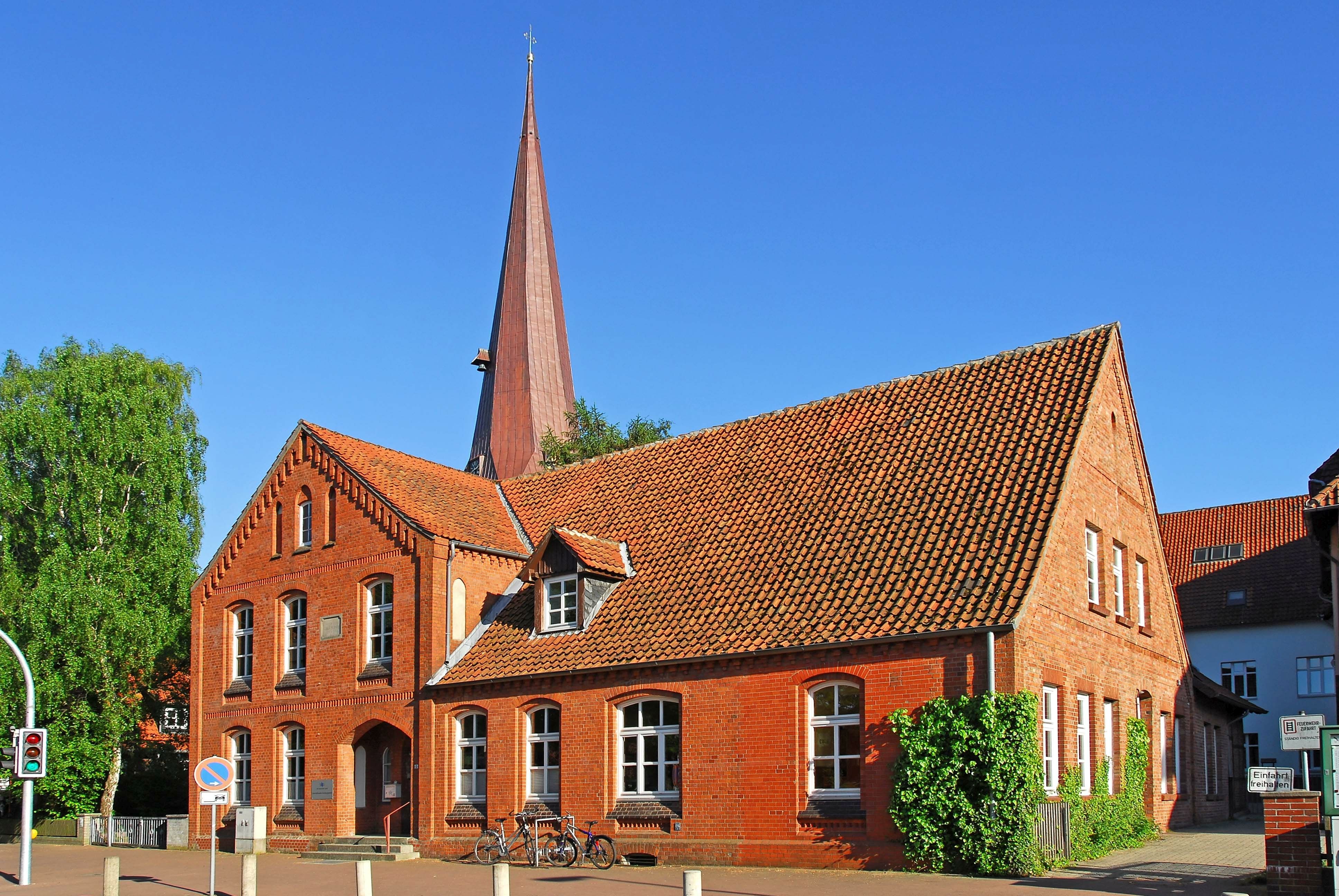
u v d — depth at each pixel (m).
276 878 24.88
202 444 47.41
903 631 21.64
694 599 25.88
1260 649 47.81
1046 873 20.14
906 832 21.00
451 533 30.55
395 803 30.47
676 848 24.00
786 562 25.39
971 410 26.92
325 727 30.97
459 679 28.05
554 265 60.12
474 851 27.20
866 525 25.09
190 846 33.91
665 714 25.06
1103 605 25.73
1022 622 20.97
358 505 31.58
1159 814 28.03
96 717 41.94
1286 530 50.53
